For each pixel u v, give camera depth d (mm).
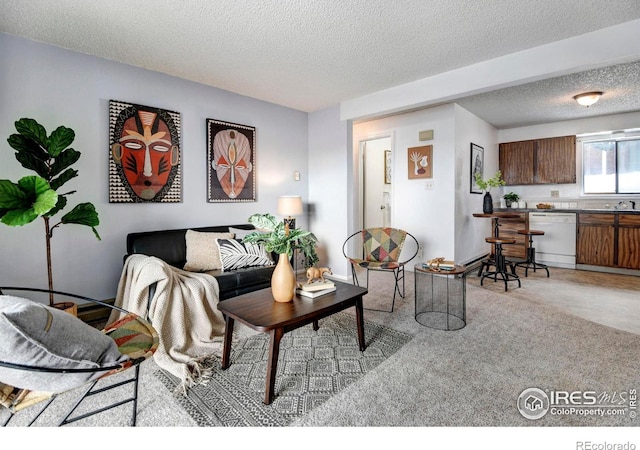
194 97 3477
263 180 4203
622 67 3176
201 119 3543
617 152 4973
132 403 1658
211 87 3619
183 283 2441
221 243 3051
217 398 1711
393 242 3629
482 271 4312
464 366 2023
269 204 4285
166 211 3299
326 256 4621
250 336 2486
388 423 1505
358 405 1644
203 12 2174
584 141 5195
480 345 2314
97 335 1289
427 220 4609
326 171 4566
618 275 4406
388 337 2461
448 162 4363
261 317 1785
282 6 2115
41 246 2584
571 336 2457
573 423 1485
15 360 1047
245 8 2133
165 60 2928
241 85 3598
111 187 2898
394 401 1673
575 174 5223
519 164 5707
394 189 4949
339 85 3605
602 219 4566
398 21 2301
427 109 4527
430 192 4559
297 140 4621
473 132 4910
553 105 4418
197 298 2414
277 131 4348
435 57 2887
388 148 5711
